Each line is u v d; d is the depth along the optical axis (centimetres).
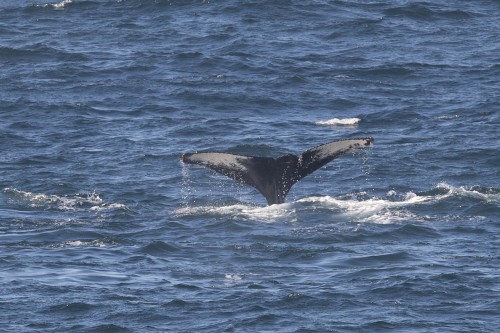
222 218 9950
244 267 8756
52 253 9131
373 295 8081
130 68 17638
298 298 8006
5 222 10050
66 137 13825
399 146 13188
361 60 18238
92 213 10406
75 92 16188
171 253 9144
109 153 13025
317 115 15262
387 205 10262
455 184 11475
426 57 18462
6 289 8200
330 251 9088
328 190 11275
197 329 7488
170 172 12119
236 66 17800
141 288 8262
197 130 14288
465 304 7881
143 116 15012
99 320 7625
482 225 9769
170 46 19138
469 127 14125
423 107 15388
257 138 13912
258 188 9881
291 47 19112
